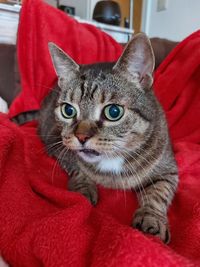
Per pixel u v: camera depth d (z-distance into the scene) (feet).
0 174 0.72
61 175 0.88
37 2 1.34
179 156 0.92
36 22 1.33
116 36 2.19
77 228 0.55
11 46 1.51
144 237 0.49
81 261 0.51
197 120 1.15
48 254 0.52
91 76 0.75
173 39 2.01
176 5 1.95
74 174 0.85
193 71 1.17
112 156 0.74
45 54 1.31
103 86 0.71
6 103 1.42
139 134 0.74
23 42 1.32
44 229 0.56
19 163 0.78
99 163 0.78
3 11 1.72
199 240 0.57
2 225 0.62
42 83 1.32
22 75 1.32
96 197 0.75
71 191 0.73
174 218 0.69
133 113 0.72
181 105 1.18
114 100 0.70
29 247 0.56
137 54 0.73
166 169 0.80
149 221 0.62
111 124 0.70
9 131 0.81
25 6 1.33
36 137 1.06
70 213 0.57
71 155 0.85
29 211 0.64
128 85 0.73
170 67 1.24
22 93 1.28
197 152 0.96
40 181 0.74
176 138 1.14
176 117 1.17
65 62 0.78
